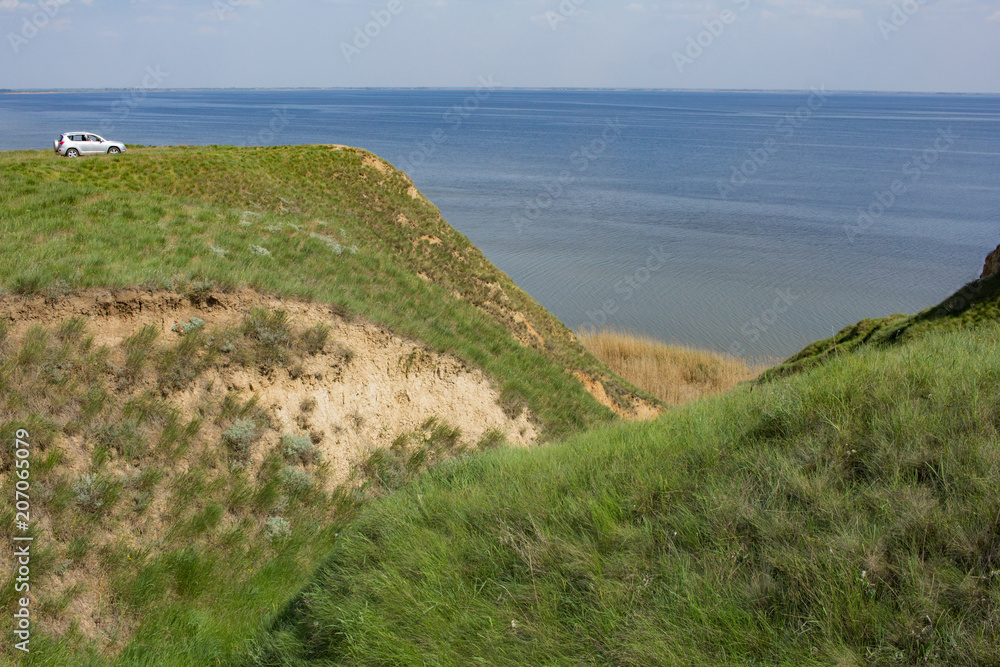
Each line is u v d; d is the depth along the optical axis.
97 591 8.24
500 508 6.71
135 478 9.79
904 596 4.16
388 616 5.55
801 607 4.40
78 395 10.15
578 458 7.79
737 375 30.19
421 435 14.62
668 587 4.85
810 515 5.11
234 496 10.54
